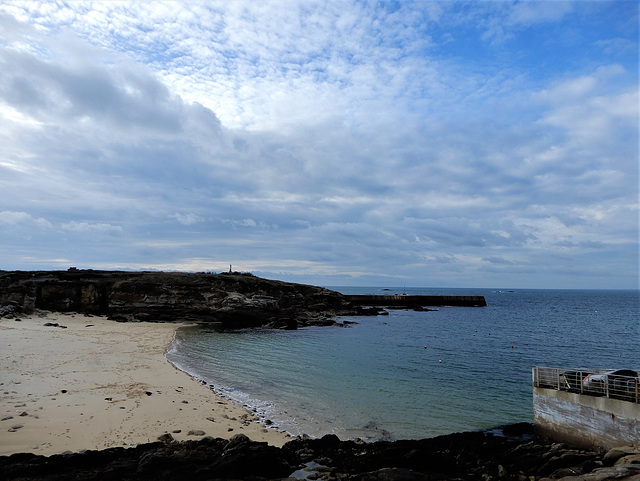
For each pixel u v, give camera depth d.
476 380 30.69
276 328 63.69
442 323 77.31
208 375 29.25
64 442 15.19
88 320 57.03
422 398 25.45
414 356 40.66
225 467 13.31
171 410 19.92
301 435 18.50
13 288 58.66
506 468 15.47
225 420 19.42
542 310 121.31
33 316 55.62
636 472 12.02
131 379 25.31
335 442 17.23
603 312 119.38
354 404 23.66
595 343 54.47
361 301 120.06
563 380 18.27
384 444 17.42
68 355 30.89
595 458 14.66
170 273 77.19
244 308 67.31
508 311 114.06
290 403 23.31
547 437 17.83
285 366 33.66
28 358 28.56
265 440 17.23
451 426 20.92
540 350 47.50
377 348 45.38
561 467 14.72
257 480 13.18
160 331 51.91
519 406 24.45
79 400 20.02
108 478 12.46
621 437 14.58
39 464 12.72
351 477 13.81
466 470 15.42
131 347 37.53
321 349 43.62
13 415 17.19
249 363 34.41
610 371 17.62
